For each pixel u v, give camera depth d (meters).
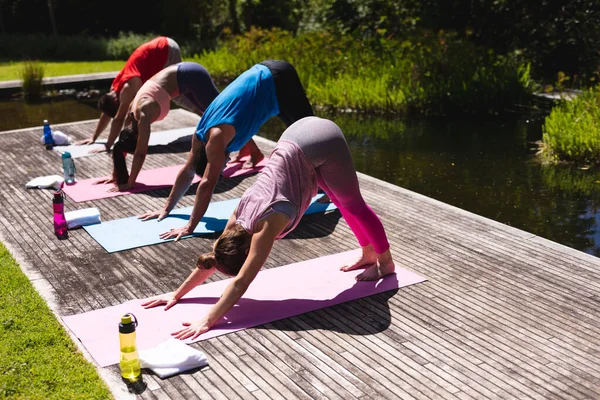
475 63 11.56
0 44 19.31
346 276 4.60
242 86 5.48
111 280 4.59
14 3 22.48
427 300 4.23
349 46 12.77
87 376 3.37
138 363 3.41
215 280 4.62
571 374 3.40
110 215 5.91
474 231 5.41
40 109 11.80
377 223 4.42
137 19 22.64
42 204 6.20
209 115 5.44
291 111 5.72
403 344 3.71
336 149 4.13
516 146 8.84
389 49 12.41
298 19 21.00
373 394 3.25
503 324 3.92
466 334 3.81
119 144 6.60
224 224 5.63
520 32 14.04
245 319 4.00
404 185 7.32
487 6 14.12
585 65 13.46
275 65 5.66
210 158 5.36
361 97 11.12
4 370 3.39
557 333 3.81
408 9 14.77
